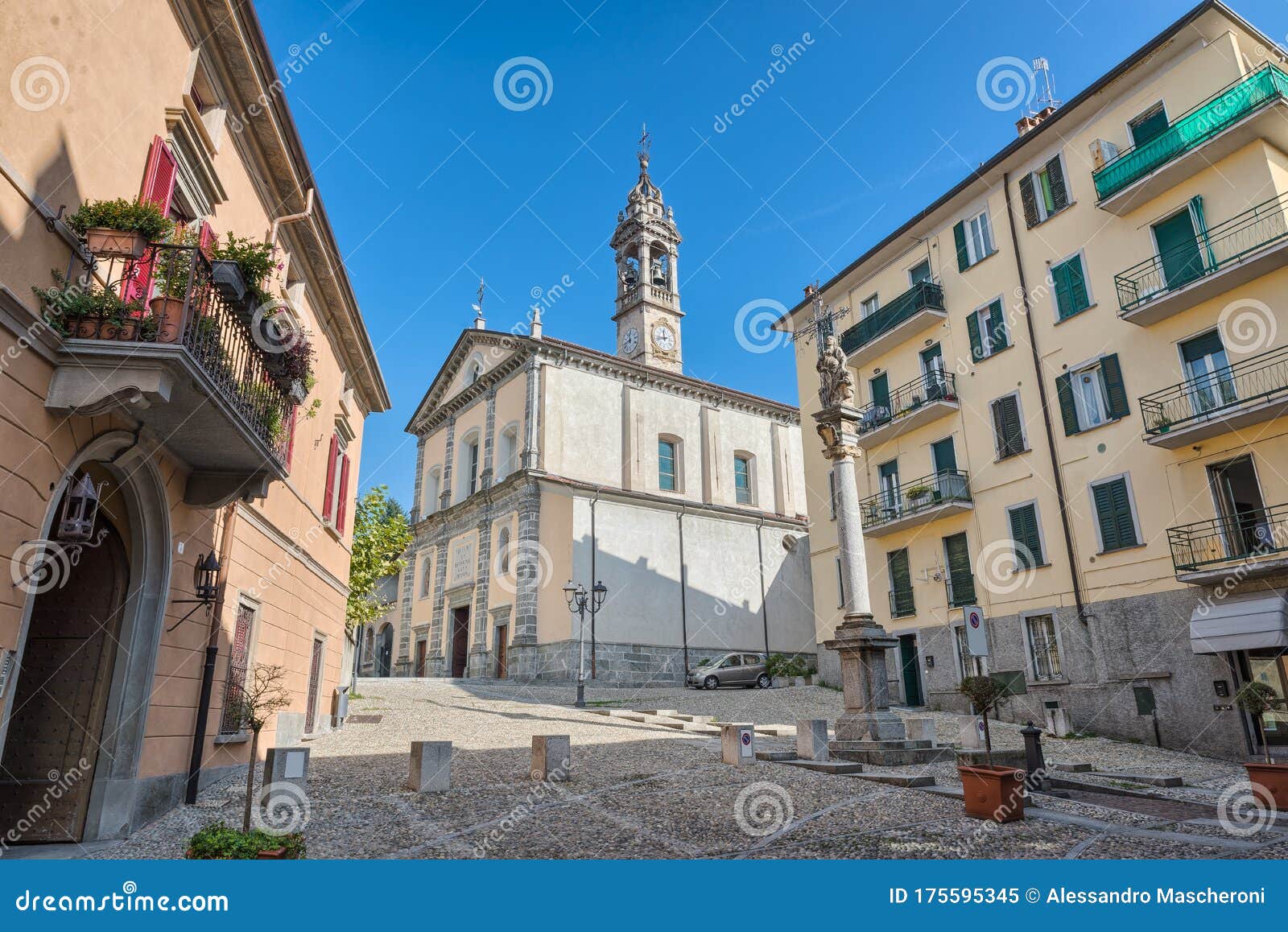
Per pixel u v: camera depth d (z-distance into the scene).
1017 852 7.54
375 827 8.23
